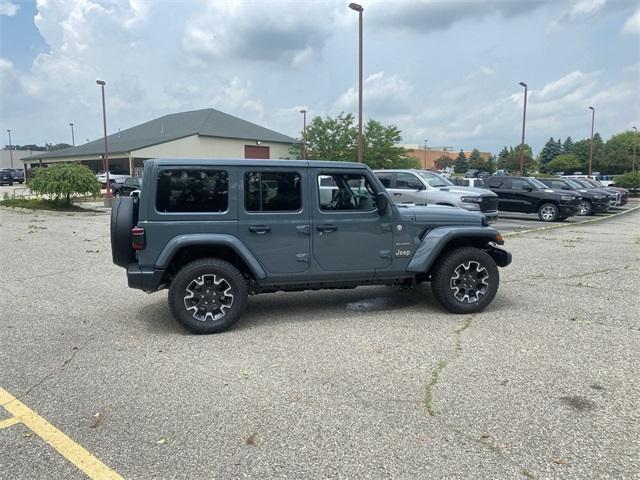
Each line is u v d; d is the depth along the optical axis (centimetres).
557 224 1773
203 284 523
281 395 378
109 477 279
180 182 514
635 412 346
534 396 372
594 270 861
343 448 306
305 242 546
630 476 275
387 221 570
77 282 781
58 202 2320
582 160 9575
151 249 510
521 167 3509
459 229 584
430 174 1545
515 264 920
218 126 5081
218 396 377
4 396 380
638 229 1594
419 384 394
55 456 301
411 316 584
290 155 5062
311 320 571
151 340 507
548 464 287
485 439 314
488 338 502
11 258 1002
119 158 4872
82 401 371
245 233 529
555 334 514
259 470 285
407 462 290
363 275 571
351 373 417
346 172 556
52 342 502
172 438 319
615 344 483
